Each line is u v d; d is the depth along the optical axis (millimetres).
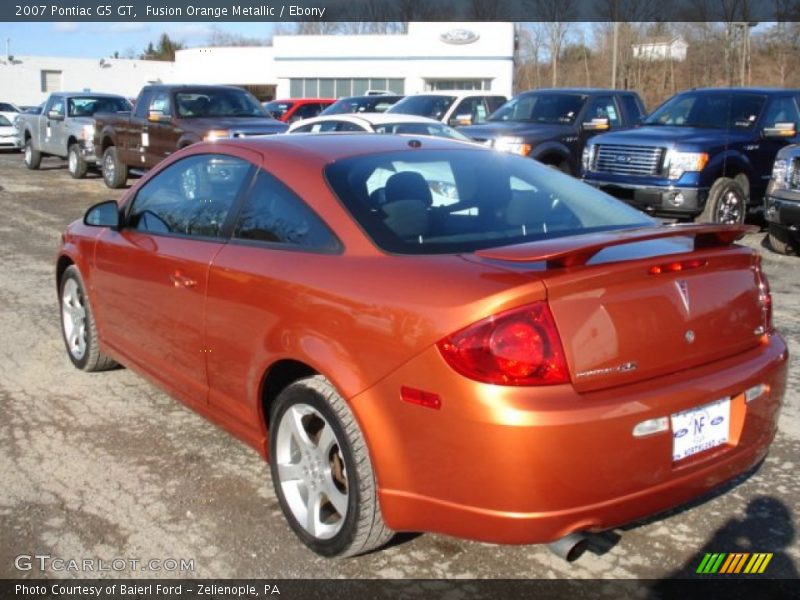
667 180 10352
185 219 4219
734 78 41969
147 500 3777
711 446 3010
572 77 59594
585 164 11289
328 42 48906
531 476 2633
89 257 5035
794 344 6133
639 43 51906
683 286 2977
